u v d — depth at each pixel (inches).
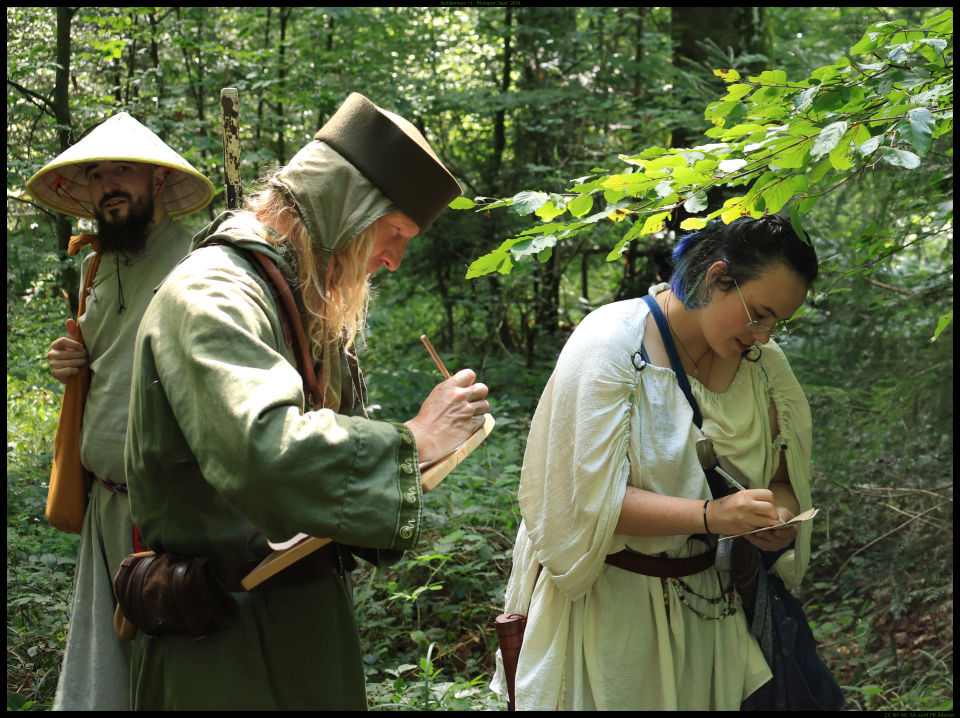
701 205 67.4
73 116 244.4
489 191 314.0
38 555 137.3
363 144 58.1
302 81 264.4
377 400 244.1
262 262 56.4
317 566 59.9
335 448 48.8
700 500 68.3
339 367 64.1
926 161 136.8
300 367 57.6
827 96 69.6
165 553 57.2
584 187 71.7
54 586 131.3
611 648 70.5
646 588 71.1
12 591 124.2
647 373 72.5
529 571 76.9
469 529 151.9
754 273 68.1
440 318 344.5
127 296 94.0
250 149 265.0
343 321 61.5
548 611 73.4
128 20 248.1
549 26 310.8
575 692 71.1
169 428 54.1
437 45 326.0
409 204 59.1
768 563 78.2
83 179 101.1
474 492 170.9
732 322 69.8
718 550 71.9
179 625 54.6
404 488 50.7
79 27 264.7
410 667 112.1
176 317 52.6
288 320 56.9
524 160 313.4
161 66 266.7
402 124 58.9
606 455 68.9
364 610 133.4
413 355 309.4
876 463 152.3
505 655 75.9
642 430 71.2
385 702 106.8
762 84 74.2
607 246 302.0
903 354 157.1
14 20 224.1
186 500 55.4
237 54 263.3
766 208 69.7
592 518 68.4
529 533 73.5
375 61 287.0
